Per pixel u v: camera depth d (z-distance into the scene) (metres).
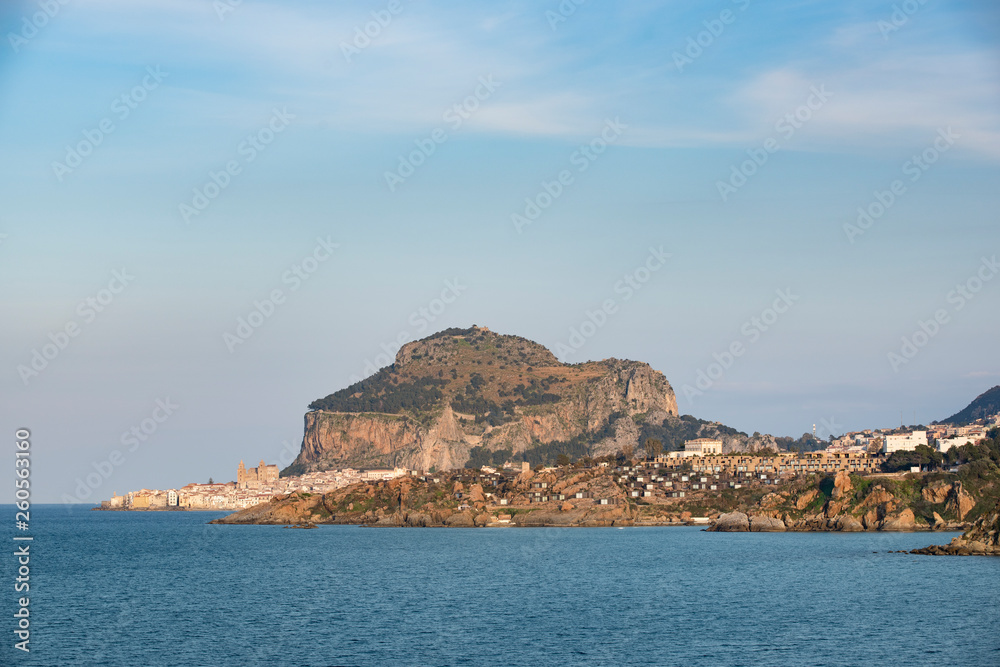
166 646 130.62
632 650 125.56
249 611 161.12
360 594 183.62
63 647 130.50
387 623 147.25
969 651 122.88
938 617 147.12
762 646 127.19
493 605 166.50
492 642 131.38
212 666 118.31
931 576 196.75
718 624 143.75
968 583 185.12
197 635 138.38
